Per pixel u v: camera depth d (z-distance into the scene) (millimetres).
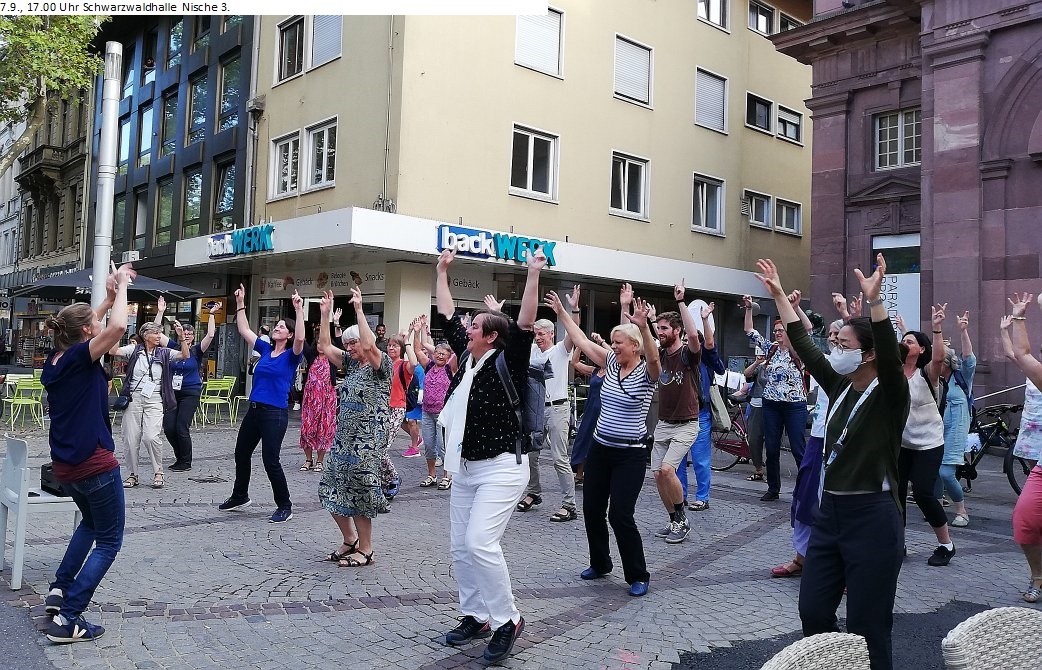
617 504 5430
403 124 16438
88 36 18172
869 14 17422
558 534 7234
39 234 34625
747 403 11234
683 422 7039
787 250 25172
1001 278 14391
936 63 15250
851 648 2275
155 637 4473
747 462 12062
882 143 17938
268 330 15016
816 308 18594
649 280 20297
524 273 19016
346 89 17828
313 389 10422
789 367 8867
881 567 3307
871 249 17906
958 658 2219
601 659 4344
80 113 31250
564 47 19188
